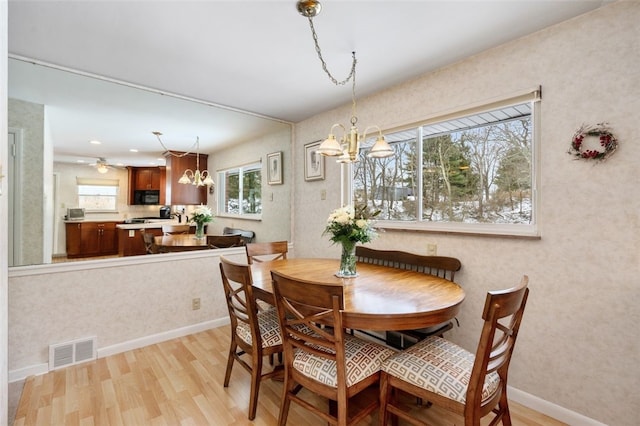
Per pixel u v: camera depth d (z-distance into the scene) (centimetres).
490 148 217
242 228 416
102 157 383
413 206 263
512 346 141
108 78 248
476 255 216
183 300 292
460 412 126
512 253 198
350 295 166
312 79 254
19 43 198
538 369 187
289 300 154
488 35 191
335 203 327
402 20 175
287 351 159
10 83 232
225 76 247
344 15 170
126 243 291
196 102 303
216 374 222
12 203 227
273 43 199
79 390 201
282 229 383
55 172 315
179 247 310
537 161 190
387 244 274
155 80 254
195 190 422
